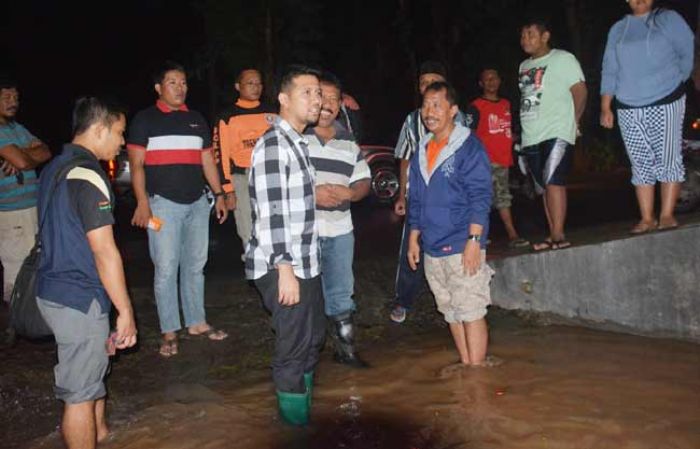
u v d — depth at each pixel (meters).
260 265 4.36
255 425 4.59
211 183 6.18
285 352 4.45
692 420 4.52
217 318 6.77
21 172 6.28
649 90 6.03
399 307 6.56
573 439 4.30
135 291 7.57
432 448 4.25
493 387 5.11
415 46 26.14
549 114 6.43
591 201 13.97
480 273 5.31
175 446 4.34
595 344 5.94
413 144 6.30
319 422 4.63
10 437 4.57
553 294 6.62
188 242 6.09
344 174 5.38
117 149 4.18
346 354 5.64
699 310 5.92
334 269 5.49
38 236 3.96
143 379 5.45
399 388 5.17
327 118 5.27
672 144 6.09
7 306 6.88
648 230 6.31
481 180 5.12
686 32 5.93
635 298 6.20
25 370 5.50
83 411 3.99
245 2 20.95
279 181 4.19
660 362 5.51
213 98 23.08
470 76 24.14
